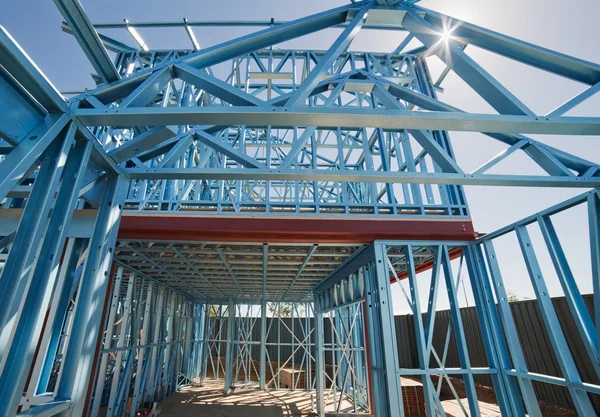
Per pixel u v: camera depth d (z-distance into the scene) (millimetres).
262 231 4832
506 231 3910
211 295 12930
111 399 7047
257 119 1981
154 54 6027
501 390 4098
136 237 4875
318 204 5031
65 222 1832
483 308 4504
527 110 2160
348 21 2633
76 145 2031
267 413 8992
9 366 1518
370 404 8602
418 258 6727
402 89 3459
